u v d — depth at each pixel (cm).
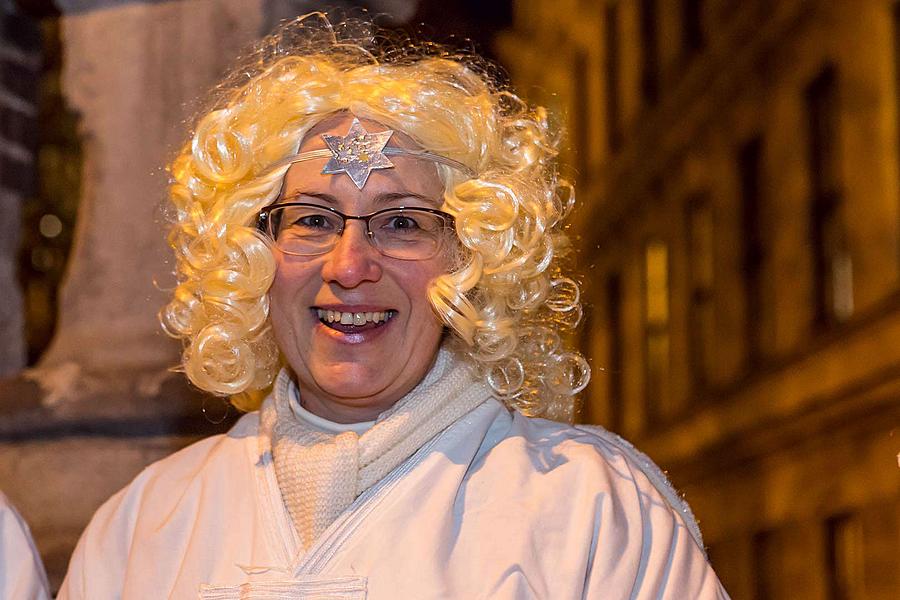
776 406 1166
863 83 1035
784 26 1176
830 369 1067
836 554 1053
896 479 956
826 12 1093
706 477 1336
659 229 1509
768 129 1226
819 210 1129
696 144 1411
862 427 1010
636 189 1546
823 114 1119
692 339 1436
